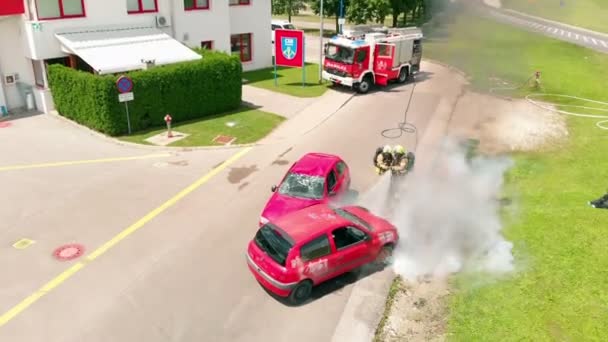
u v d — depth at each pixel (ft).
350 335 27.45
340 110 73.56
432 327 27.99
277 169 51.06
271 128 64.54
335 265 30.86
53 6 64.80
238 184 47.29
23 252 35.09
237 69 70.18
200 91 66.74
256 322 28.30
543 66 77.56
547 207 41.93
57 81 63.26
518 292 30.50
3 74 67.31
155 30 75.56
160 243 36.52
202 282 31.94
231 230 38.52
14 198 43.21
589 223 38.63
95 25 69.10
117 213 40.98
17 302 29.73
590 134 61.52
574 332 26.81
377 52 82.84
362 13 124.67
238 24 96.02
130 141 58.23
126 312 28.94
